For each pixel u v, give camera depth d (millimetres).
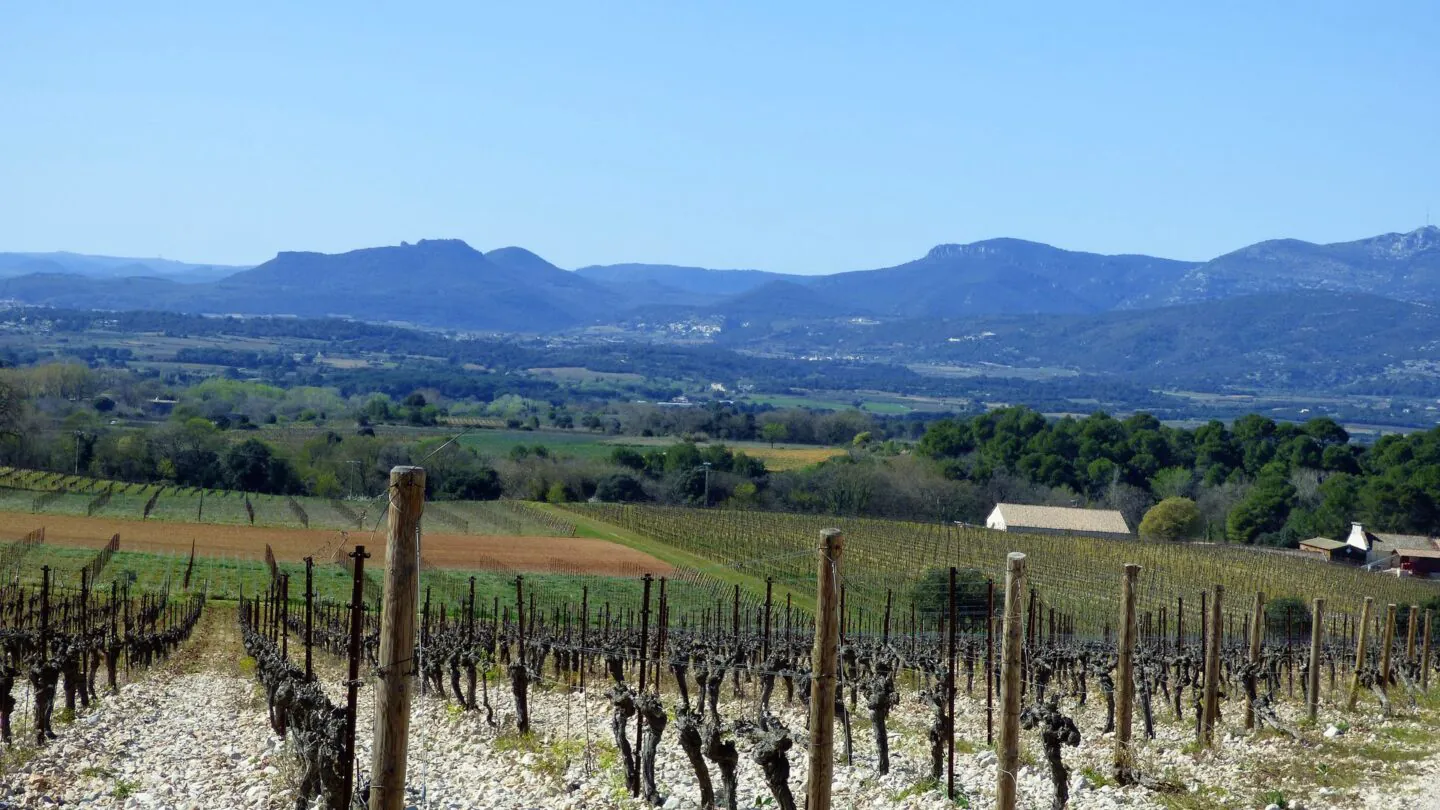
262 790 28062
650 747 27938
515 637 60344
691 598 88250
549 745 35219
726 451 168375
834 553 20484
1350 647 69750
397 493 17922
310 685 28797
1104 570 108875
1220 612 36000
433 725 40031
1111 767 31578
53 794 27781
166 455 144625
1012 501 156000
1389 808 27078
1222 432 169250
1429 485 136500
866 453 199125
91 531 105562
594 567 100875
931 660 49844
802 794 28750
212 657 60531
